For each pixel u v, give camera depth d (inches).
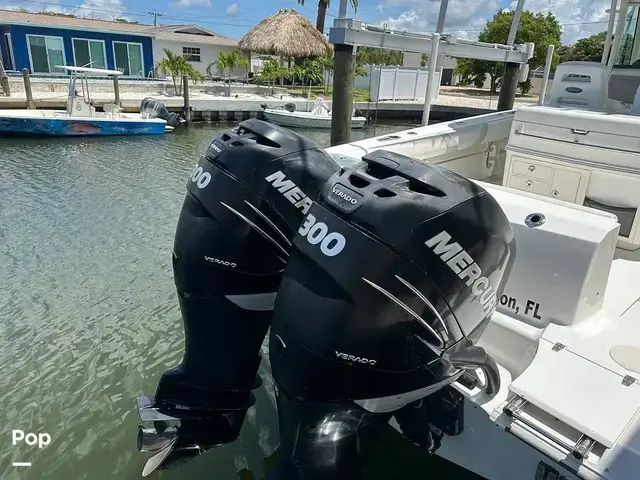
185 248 78.4
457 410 66.7
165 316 157.6
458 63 1159.0
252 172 73.9
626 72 142.0
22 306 163.0
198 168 80.2
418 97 768.9
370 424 63.7
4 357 134.7
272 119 613.6
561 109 120.0
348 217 55.6
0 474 97.0
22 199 287.6
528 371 60.6
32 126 474.6
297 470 62.8
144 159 417.4
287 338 60.2
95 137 503.2
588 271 66.4
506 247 59.9
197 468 95.7
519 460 62.5
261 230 74.9
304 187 75.1
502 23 1054.4
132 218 256.8
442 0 170.4
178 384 83.9
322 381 58.1
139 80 820.6
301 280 59.0
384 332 54.9
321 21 1047.0
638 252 111.8
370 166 61.2
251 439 103.0
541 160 119.7
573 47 1051.9
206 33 1061.8
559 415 54.6
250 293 78.7
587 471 51.2
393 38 175.8
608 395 56.9
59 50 790.5
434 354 56.9
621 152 106.0
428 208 54.4
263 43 880.9
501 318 73.5
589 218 69.6
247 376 85.5
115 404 117.1
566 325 69.2
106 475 96.9
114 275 187.9
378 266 53.7
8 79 633.6
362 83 917.8
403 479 82.8
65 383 124.5
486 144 156.4
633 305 80.9
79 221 250.4
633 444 50.9
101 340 143.7
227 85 826.2
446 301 55.6
